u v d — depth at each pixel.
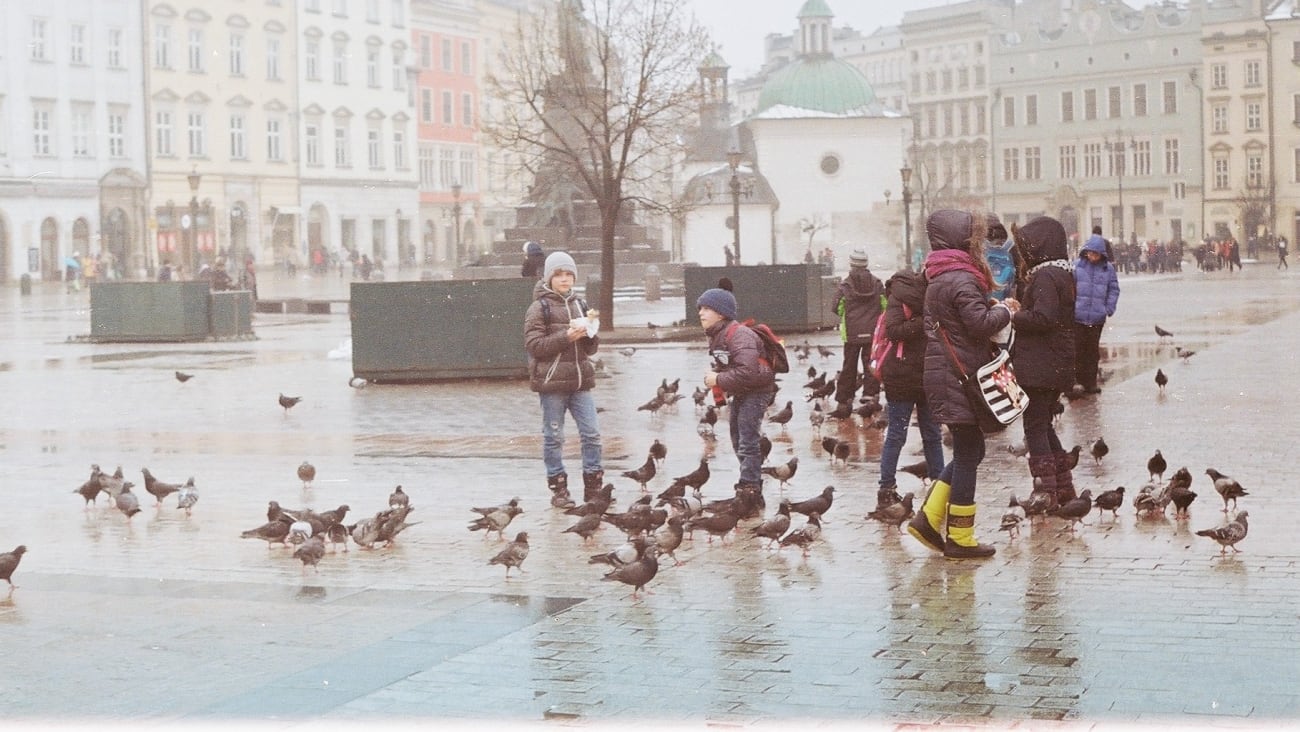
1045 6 143.50
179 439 18.31
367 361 25.50
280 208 96.44
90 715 7.13
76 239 82.44
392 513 11.38
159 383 26.47
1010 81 131.62
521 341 25.47
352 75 103.12
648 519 11.01
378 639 8.45
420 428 19.14
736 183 55.94
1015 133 131.75
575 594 9.54
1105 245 20.12
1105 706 6.91
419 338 25.48
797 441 16.94
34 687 7.63
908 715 6.84
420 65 113.38
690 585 9.72
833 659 7.82
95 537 11.98
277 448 17.31
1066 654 7.81
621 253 59.47
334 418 20.47
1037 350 11.72
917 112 141.00
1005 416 10.08
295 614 9.12
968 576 9.79
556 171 44.28
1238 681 7.27
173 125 88.81
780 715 6.89
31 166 80.00
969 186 136.00
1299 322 36.00
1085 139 126.06
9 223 78.38
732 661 7.84
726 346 12.13
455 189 77.44
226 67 92.38
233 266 92.31
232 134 93.00
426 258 114.12
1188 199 119.06
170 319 38.38
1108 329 34.88
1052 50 128.12
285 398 21.06
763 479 14.22
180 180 89.00
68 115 82.12
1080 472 14.00
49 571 10.59
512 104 42.97
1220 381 22.19
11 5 78.88
